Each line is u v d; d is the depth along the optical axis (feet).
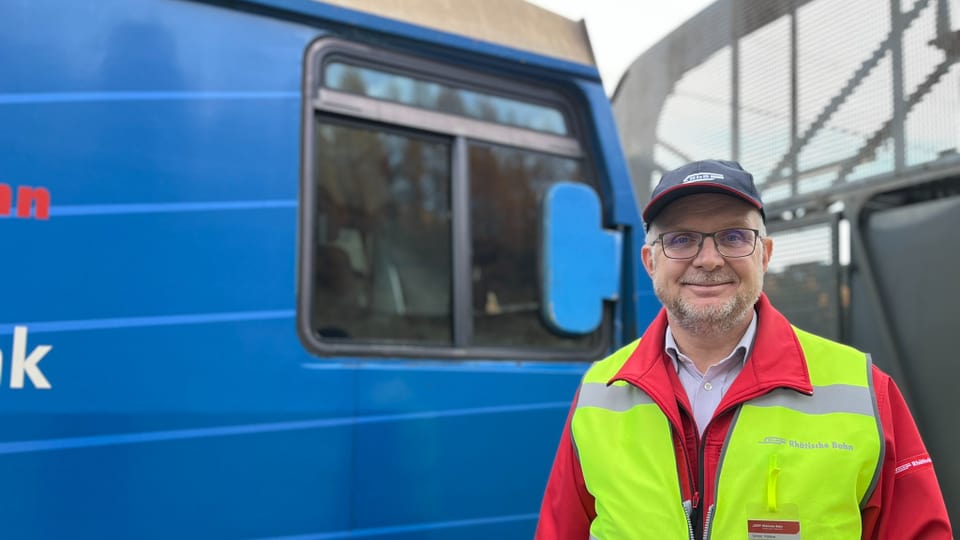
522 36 9.72
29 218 6.81
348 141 8.59
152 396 7.11
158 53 7.57
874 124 12.26
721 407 5.48
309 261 8.09
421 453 8.33
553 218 9.22
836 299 12.64
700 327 5.76
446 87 9.25
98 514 6.82
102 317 6.99
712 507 5.29
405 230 8.82
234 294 7.59
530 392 9.11
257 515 7.43
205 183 7.59
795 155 13.34
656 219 5.96
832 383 5.47
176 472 7.14
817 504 5.08
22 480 6.59
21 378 6.64
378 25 8.71
